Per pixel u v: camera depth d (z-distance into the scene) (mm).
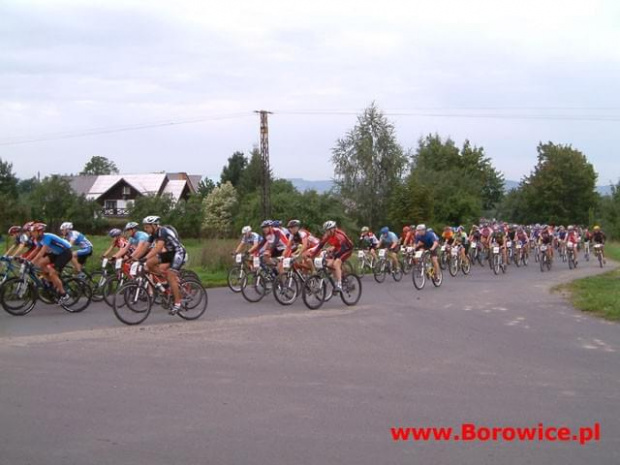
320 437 4871
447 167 79188
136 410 5492
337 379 6594
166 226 10414
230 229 45906
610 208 60094
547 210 70812
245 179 69312
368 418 5336
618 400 5953
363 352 7996
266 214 40750
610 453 4656
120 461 4371
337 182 54281
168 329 9625
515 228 28094
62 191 50531
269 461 4387
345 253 12570
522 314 11602
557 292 15641
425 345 8516
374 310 12016
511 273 22938
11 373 6742
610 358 7785
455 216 54844
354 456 4508
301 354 7824
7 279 11211
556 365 7367
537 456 4582
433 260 17047
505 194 82500
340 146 54062
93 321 10414
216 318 10852
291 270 12867
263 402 5750
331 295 12453
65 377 6582
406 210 48000
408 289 16484
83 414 5375
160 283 10547
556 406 5738
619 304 12086
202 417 5312
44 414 5367
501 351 8156
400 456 4531
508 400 5906
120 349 8039
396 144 53750
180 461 4379
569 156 69688
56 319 10641
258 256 13531
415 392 6133
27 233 12109
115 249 13992
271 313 11516
